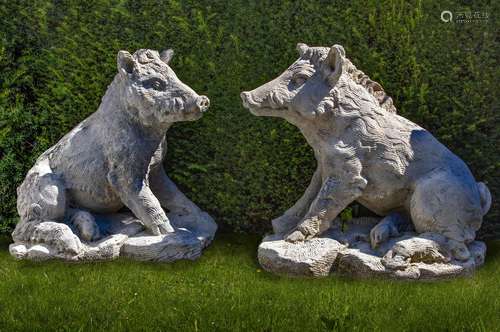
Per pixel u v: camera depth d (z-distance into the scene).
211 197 5.80
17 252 5.08
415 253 4.71
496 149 5.45
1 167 5.68
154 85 4.96
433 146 5.03
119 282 4.71
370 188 5.03
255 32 5.55
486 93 5.41
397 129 5.02
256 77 5.57
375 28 5.44
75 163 5.20
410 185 4.99
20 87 5.77
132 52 5.69
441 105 5.44
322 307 4.28
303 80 4.89
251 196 5.72
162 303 4.38
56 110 5.75
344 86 5.00
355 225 5.26
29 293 4.55
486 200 5.02
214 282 4.77
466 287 4.59
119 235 5.15
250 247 5.56
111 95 5.17
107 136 5.13
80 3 5.71
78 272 4.87
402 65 5.41
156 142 5.19
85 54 5.71
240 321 4.11
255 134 5.60
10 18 5.75
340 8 5.47
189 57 5.64
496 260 5.18
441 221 4.82
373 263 4.72
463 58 5.40
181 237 5.16
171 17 5.65
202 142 5.73
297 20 5.52
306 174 5.63
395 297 4.42
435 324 4.09
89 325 4.11
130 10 5.69
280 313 4.21
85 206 5.30
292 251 4.85
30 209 5.13
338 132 4.96
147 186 5.22
